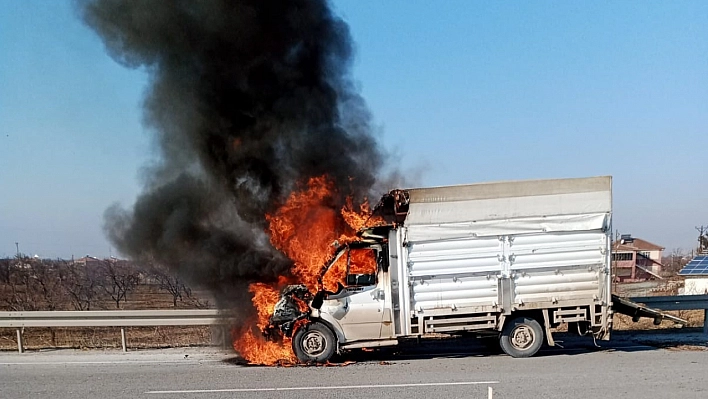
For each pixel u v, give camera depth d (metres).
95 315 10.73
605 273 9.14
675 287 26.53
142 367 9.00
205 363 9.33
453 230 9.12
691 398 6.29
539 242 9.15
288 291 9.32
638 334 11.27
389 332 9.14
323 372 8.27
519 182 9.16
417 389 6.95
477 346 10.45
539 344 9.12
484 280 9.12
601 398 6.34
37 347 11.47
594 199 9.17
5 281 28.27
